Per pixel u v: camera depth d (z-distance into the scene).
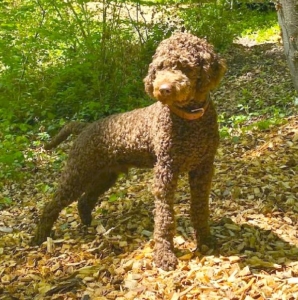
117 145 2.11
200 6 6.05
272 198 2.49
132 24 5.05
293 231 2.22
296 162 2.82
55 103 4.40
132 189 2.82
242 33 6.64
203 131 1.92
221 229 2.27
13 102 4.26
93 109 4.27
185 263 2.03
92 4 5.70
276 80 4.71
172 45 1.81
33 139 3.91
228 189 2.63
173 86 1.73
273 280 1.87
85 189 2.30
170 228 2.01
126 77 4.44
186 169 1.99
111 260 2.12
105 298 1.86
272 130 3.32
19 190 3.14
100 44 4.44
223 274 1.93
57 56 4.81
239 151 3.12
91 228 2.45
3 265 2.20
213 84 1.85
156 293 1.86
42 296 1.92
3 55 4.25
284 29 2.62
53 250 2.27
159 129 1.94
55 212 2.34
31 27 4.50
